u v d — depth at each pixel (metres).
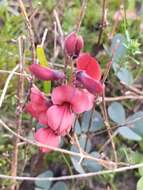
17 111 0.10
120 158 0.12
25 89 0.11
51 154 0.12
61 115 0.09
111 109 0.11
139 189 0.11
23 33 0.12
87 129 0.11
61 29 0.12
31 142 0.10
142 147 0.12
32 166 0.12
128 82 0.12
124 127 0.11
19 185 0.11
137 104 0.12
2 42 0.12
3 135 0.12
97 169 0.11
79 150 0.11
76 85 0.09
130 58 0.12
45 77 0.09
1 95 0.11
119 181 0.12
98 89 0.09
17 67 0.11
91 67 0.09
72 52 0.09
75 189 0.12
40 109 0.10
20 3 0.11
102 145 0.12
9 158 0.11
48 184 0.11
